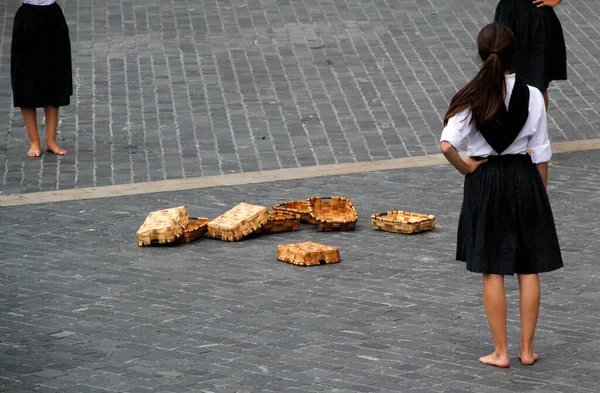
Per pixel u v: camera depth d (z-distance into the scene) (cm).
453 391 1338
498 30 1366
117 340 1517
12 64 2581
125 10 3834
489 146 1384
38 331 1554
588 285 1752
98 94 3083
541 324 1581
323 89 3112
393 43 3503
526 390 1342
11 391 1331
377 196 2298
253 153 2622
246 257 1916
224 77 3212
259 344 1501
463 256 1428
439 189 2347
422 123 2850
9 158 2606
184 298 1698
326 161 2566
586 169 2489
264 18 3744
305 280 1788
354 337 1527
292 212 2098
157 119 2889
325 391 1335
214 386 1351
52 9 2577
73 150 2662
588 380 1375
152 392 1331
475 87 1359
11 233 2061
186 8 3862
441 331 1552
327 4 3897
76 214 2186
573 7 3888
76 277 1808
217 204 2250
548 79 2539
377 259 1898
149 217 2039
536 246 1393
